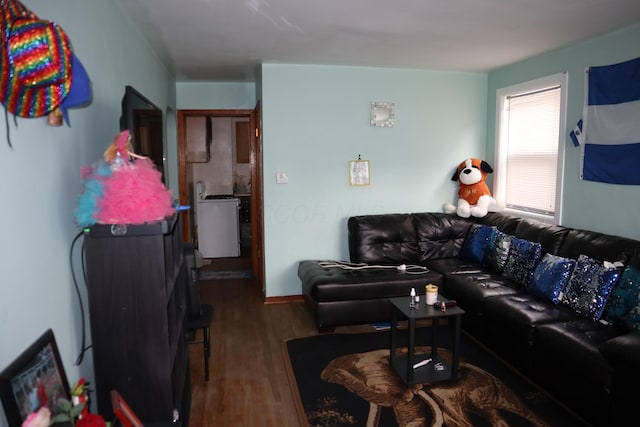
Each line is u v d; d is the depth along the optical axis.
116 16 2.53
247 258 6.48
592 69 3.37
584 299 2.86
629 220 3.14
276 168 4.39
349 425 2.39
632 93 3.05
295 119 4.37
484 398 2.65
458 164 4.80
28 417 1.16
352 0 2.57
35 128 1.46
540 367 2.69
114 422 1.60
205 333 2.88
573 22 2.99
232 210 6.50
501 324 3.04
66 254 1.72
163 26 3.01
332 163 4.49
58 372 1.51
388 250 4.32
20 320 1.33
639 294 2.57
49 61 1.24
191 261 2.84
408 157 4.66
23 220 1.37
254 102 5.19
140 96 2.06
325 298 3.60
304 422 2.42
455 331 2.83
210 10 2.71
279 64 4.27
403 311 2.81
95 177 1.65
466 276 3.73
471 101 4.75
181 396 2.05
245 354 3.31
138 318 1.67
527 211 4.24
